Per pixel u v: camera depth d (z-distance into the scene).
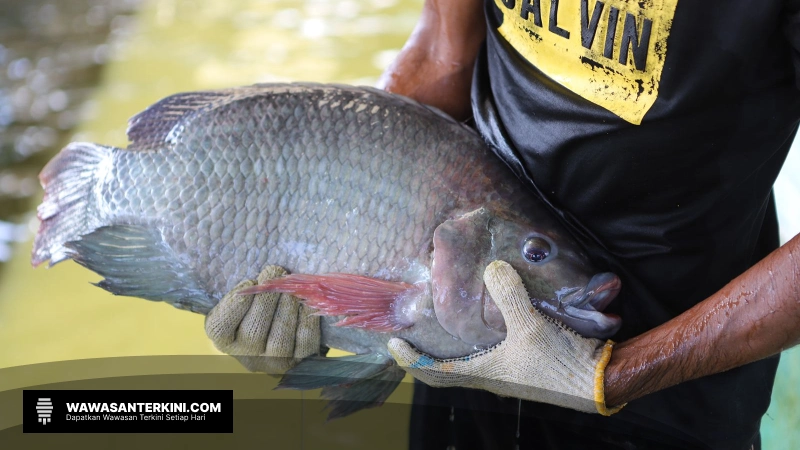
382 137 1.59
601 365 1.39
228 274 1.61
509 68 1.56
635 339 1.42
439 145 1.59
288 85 1.66
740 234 1.50
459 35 1.83
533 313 1.43
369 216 1.58
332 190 1.58
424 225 1.56
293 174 1.58
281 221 1.59
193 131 1.61
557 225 1.57
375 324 1.56
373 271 1.58
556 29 1.45
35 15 6.01
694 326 1.36
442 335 1.55
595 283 1.51
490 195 1.56
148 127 1.65
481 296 1.51
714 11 1.29
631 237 1.52
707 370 1.37
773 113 1.36
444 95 1.88
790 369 1.82
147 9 6.07
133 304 3.20
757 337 1.32
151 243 1.61
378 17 5.63
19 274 3.38
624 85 1.39
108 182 1.63
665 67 1.34
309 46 5.24
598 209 1.52
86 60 5.29
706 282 1.53
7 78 5.05
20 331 3.03
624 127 1.41
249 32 5.51
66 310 3.16
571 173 1.51
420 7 5.75
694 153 1.40
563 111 1.47
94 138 4.33
